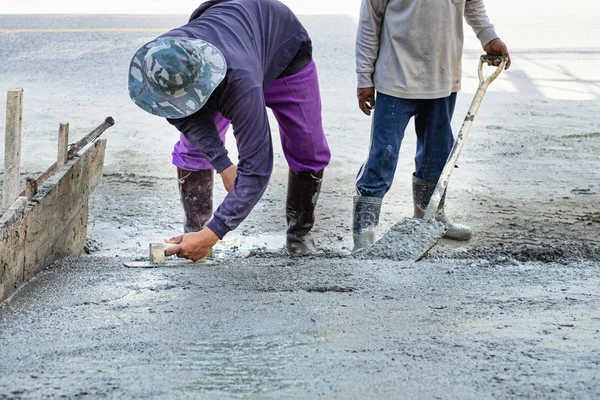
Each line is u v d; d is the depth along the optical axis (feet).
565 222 20.93
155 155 26.37
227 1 14.30
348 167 25.43
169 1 59.16
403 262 16.10
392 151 18.33
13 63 40.78
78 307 12.75
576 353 10.00
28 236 14.02
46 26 49.90
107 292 13.58
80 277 14.58
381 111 18.29
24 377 9.70
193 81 12.00
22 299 13.21
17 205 13.55
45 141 27.55
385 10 18.02
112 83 37.19
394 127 18.30
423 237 17.04
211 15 13.51
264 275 14.80
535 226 20.57
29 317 12.30
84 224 17.84
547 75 39.78
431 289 13.74
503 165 25.89
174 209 21.83
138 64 12.21
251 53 13.08
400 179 24.45
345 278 14.55
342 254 17.92
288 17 14.85
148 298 13.24
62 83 37.01
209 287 13.94
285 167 25.68
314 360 10.00
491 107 33.60
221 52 12.51
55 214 15.43
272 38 14.40
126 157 26.07
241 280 14.43
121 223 20.66
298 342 10.73
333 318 11.85
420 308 12.41
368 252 16.96
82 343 10.97
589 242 19.40
